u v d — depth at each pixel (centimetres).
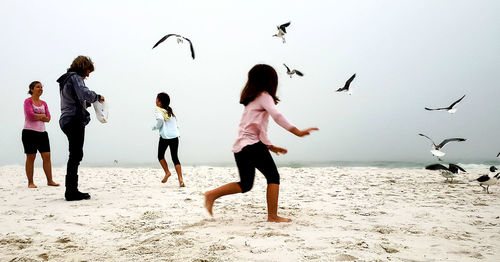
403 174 1014
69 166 531
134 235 322
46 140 735
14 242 303
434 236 309
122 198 550
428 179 859
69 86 516
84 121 540
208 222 366
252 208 454
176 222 369
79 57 540
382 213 419
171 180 895
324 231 321
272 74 338
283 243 279
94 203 503
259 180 886
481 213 419
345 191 637
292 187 711
